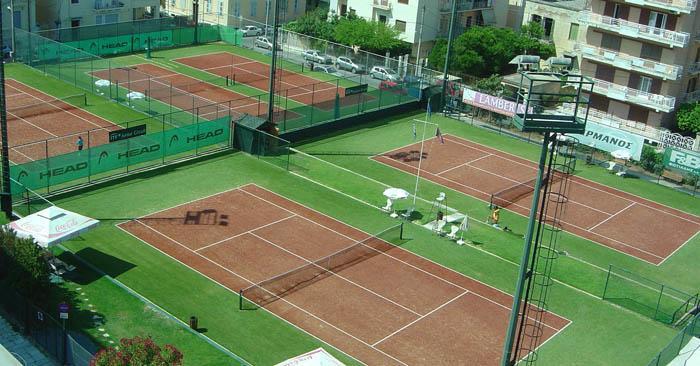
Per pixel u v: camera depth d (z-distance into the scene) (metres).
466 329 38.81
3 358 20.58
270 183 53.03
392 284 42.12
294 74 80.69
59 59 72.62
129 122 55.91
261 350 35.44
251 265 42.53
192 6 99.69
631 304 42.47
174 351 28.92
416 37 90.19
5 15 79.62
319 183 53.91
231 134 57.84
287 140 60.59
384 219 49.72
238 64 82.12
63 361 32.19
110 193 49.03
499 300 41.75
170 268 41.25
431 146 63.69
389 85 72.12
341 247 45.59
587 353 37.81
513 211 53.06
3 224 41.12
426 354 36.47
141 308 36.97
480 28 89.56
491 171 59.91
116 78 71.88
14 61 73.62
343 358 35.47
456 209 52.59
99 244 42.69
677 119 75.81
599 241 50.12
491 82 75.25
